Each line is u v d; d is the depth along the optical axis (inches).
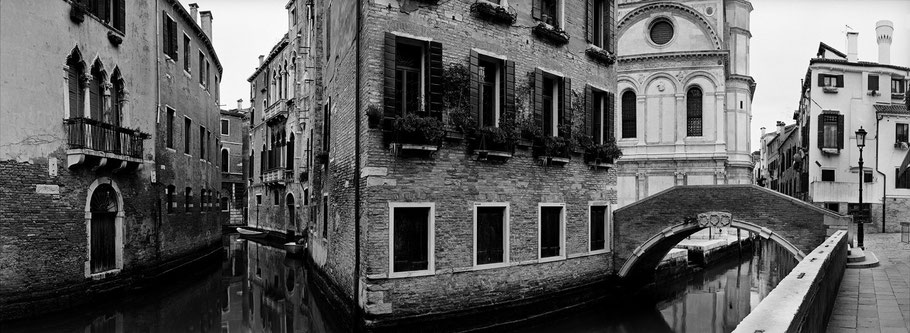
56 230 510.0
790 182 1681.8
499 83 531.8
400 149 449.1
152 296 647.1
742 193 616.7
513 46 538.6
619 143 1202.0
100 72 581.9
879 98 1213.1
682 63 1162.0
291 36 1269.7
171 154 761.6
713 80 1144.2
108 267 583.5
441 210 478.0
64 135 519.2
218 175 1072.8
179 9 794.8
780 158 1993.1
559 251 590.9
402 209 462.3
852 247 606.2
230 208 1862.7
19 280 478.6
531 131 536.4
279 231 1409.9
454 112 483.2
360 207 467.2
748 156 1237.1
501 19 524.7
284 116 1323.8
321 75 800.9
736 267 1078.4
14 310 472.7
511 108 527.5
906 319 284.7
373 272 442.3
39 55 496.7
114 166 579.8
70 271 523.2
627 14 1208.8
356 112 476.7
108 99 592.1
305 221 1155.9
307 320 583.5
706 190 633.6
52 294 503.8
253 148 1685.5
